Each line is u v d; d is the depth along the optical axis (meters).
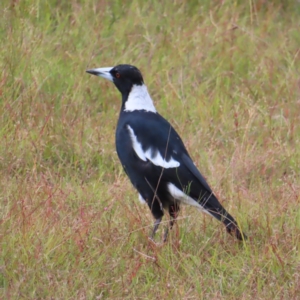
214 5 21.55
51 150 15.37
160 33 20.05
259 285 11.23
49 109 16.36
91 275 11.23
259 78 19.09
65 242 11.96
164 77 18.70
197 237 12.66
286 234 12.52
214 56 19.64
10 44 17.42
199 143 16.14
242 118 17.17
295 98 18.28
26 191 13.30
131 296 11.00
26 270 11.12
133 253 12.11
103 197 13.81
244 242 12.08
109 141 15.85
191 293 11.14
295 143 16.45
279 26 21.42
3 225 12.09
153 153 12.90
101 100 17.52
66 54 18.52
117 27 20.05
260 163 15.36
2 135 15.33
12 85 16.61
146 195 13.12
